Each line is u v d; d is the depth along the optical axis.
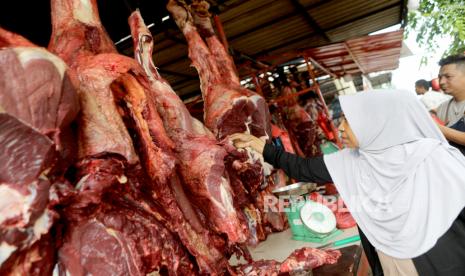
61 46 1.91
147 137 1.75
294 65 7.52
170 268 1.73
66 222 1.48
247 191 2.70
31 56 1.13
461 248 1.90
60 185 1.30
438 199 1.97
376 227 2.24
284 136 4.79
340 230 3.48
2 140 1.09
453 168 1.97
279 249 3.39
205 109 2.82
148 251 1.61
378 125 2.16
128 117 1.79
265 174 3.09
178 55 6.09
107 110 1.57
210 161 2.00
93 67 1.62
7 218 1.09
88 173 1.46
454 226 1.93
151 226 1.70
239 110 2.69
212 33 3.20
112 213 1.57
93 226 1.51
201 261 1.85
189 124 2.19
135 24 2.33
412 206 2.02
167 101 2.17
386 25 7.18
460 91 3.63
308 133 6.71
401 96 2.11
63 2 2.01
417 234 2.00
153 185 1.78
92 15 2.04
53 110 1.19
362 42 5.71
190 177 2.02
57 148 1.21
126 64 1.66
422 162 2.04
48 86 1.16
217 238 2.11
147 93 1.77
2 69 1.07
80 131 1.51
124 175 1.59
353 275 2.50
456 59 3.57
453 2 6.61
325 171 2.60
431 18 7.37
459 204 1.90
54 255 1.41
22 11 2.74
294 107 6.73
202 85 2.94
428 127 2.11
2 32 1.28
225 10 5.00
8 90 1.08
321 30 6.81
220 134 2.68
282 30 6.43
